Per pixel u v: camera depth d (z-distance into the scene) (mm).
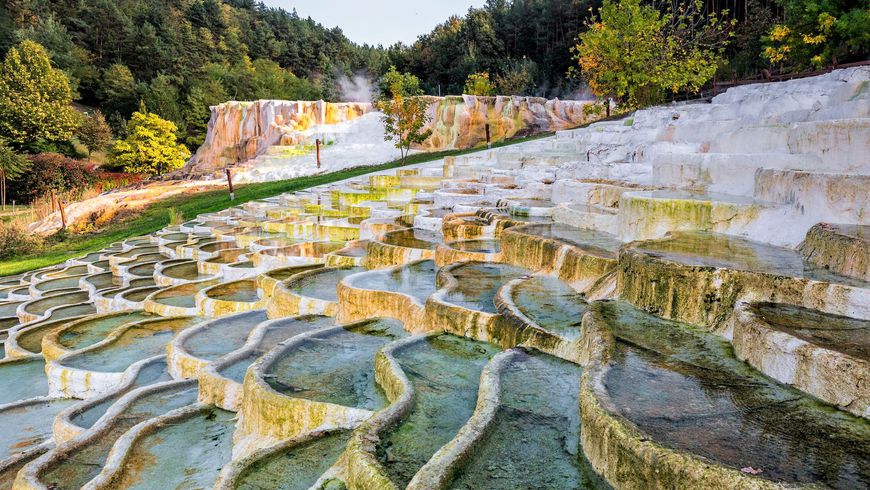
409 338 6262
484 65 56562
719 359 4488
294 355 6527
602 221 8812
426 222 11617
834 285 4590
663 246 6254
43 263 18984
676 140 11969
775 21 25766
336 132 33188
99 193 34312
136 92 61438
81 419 6582
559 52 54594
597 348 4672
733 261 5520
